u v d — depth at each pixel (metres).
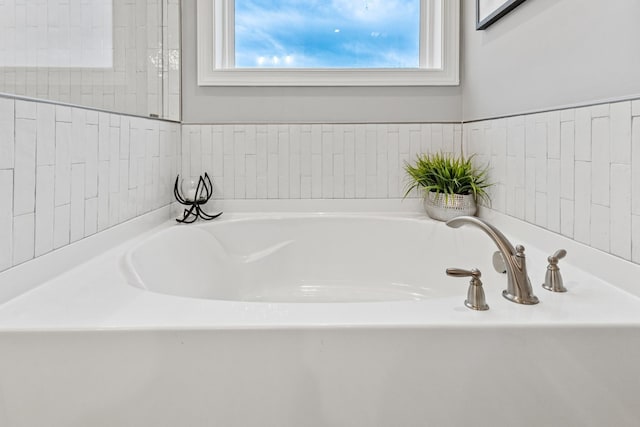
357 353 0.66
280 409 0.66
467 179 1.68
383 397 0.66
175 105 1.89
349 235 1.82
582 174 1.02
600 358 0.68
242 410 0.66
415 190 1.94
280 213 1.91
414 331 0.66
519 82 1.38
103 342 0.65
